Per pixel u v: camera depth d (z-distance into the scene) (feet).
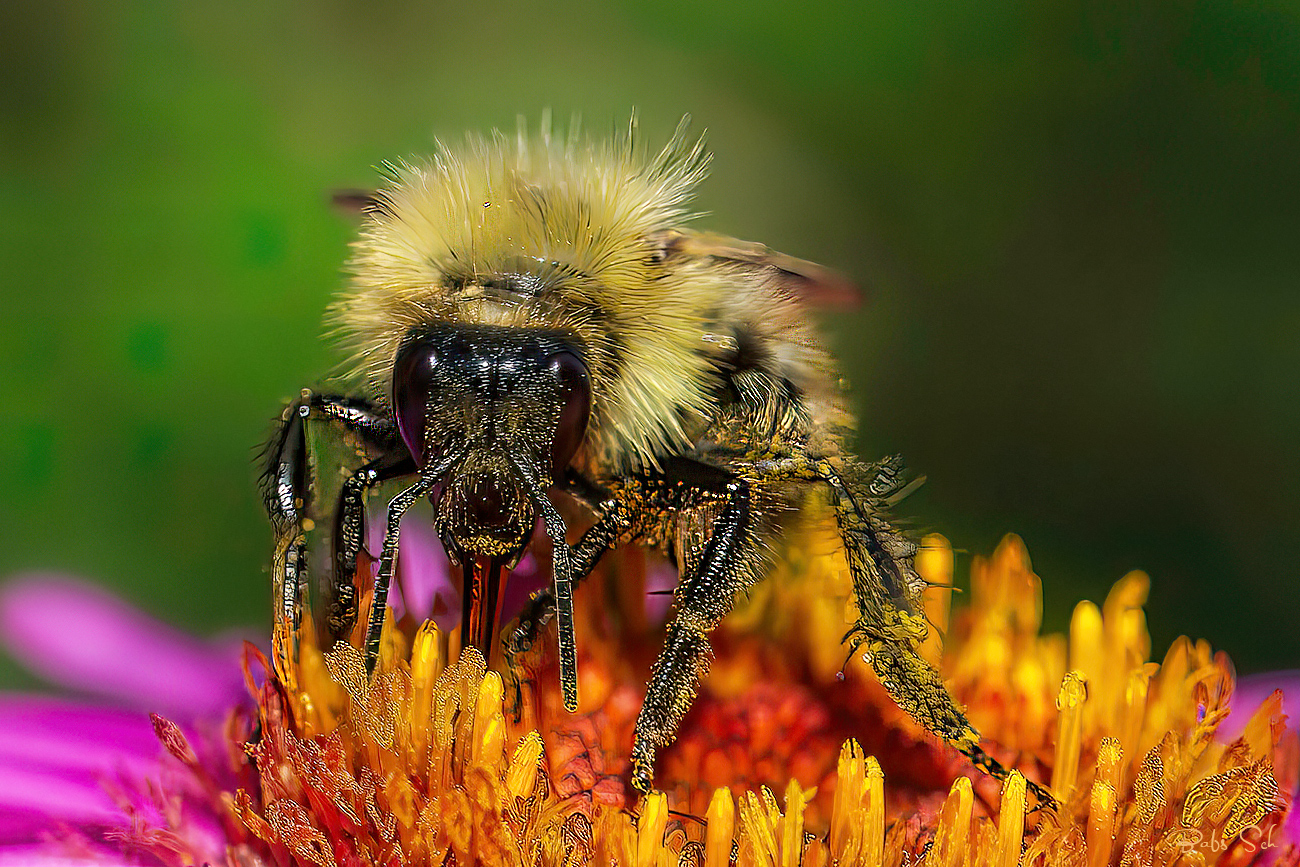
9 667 0.32
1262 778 0.29
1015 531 0.45
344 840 0.28
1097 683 0.30
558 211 0.29
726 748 0.29
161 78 0.44
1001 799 0.28
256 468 0.30
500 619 0.29
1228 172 0.49
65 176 0.41
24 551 0.37
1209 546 0.44
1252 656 0.42
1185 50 0.50
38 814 0.30
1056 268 0.49
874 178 0.50
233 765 0.30
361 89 0.47
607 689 0.30
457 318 0.28
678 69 0.51
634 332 0.29
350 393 0.29
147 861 0.29
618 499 0.29
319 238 0.41
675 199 0.30
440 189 0.29
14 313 0.39
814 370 0.30
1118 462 0.46
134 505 0.37
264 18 0.46
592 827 0.28
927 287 0.49
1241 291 0.48
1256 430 0.46
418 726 0.28
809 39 0.51
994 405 0.47
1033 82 0.51
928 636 0.29
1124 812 0.29
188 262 0.40
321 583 0.29
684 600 0.29
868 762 0.28
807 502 0.29
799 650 0.30
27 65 0.44
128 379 0.38
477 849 0.28
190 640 0.33
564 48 0.51
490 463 0.27
